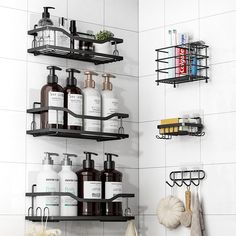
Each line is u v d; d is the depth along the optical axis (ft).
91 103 8.93
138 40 10.15
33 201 8.52
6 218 8.31
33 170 8.64
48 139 8.86
